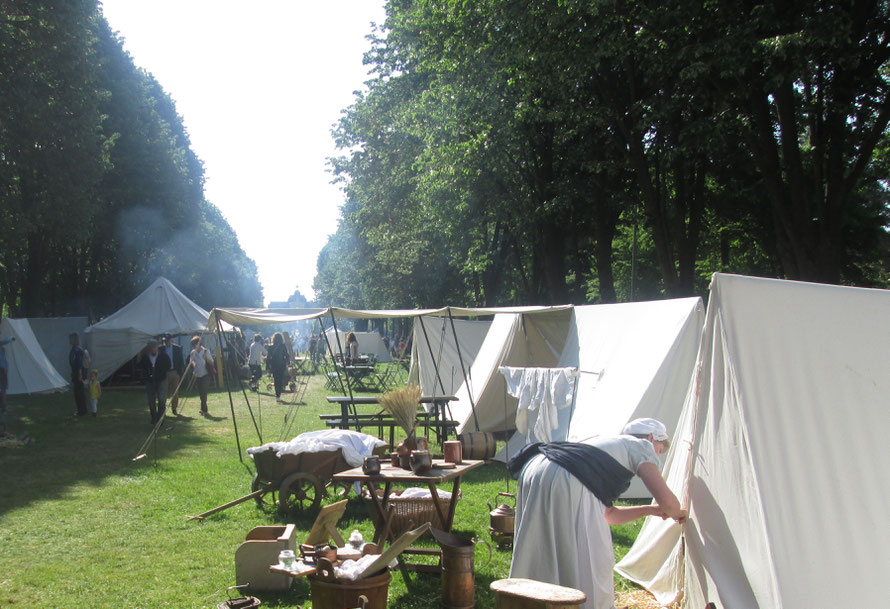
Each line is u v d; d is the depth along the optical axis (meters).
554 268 21.22
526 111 18.31
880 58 13.10
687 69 12.77
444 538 4.97
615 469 4.24
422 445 5.81
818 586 3.83
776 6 12.22
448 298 36.28
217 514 7.80
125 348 23.52
